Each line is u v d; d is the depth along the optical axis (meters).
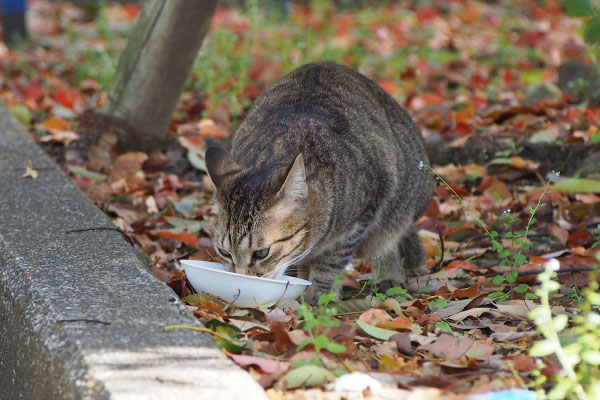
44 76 12.99
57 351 3.97
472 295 5.73
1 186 6.77
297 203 5.42
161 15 8.65
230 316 4.80
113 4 18.88
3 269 5.13
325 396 3.76
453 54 14.97
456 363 4.25
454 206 8.02
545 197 7.82
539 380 3.84
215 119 10.20
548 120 9.70
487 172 8.80
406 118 7.11
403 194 6.73
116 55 13.30
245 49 12.62
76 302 4.43
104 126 8.98
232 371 3.71
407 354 4.43
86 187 8.26
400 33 16.41
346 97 6.48
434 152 9.12
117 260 5.16
